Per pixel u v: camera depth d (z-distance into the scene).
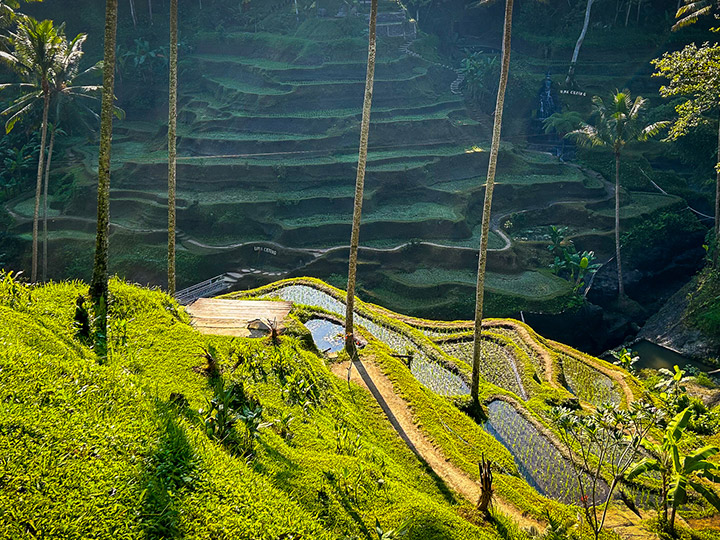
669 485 13.70
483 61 64.25
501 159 55.22
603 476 15.80
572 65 65.50
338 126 55.06
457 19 78.12
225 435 9.39
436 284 40.97
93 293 14.06
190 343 13.52
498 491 13.39
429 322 27.70
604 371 24.67
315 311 22.86
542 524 12.60
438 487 12.74
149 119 64.38
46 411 7.69
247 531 7.21
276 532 7.48
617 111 40.44
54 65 32.72
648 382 24.16
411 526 9.62
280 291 27.50
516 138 62.88
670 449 13.51
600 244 46.72
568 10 75.44
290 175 50.78
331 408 13.95
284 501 8.29
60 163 55.41
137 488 7.07
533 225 50.03
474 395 18.66
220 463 8.34
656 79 64.50
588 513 12.73
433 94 61.91
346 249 44.00
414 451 14.22
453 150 55.50
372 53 17.69
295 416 12.05
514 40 75.88
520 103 64.62
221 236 46.78
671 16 69.19
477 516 11.81
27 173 54.66
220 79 63.28
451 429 16.02
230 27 71.00
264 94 56.44
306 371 14.72
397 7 68.25
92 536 6.22
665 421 18.86
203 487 7.62
